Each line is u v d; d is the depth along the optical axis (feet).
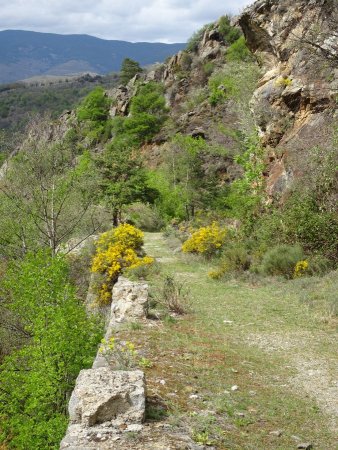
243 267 46.47
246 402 17.92
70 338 35.37
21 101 569.23
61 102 588.50
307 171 51.21
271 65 71.00
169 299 32.37
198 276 47.73
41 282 43.42
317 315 30.68
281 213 51.06
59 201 73.87
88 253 67.10
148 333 25.50
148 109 205.36
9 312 58.90
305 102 58.49
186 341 24.63
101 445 13.19
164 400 16.84
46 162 72.90
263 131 65.82
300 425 16.60
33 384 33.45
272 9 66.64
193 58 225.76
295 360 23.30
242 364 22.22
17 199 73.61
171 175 134.21
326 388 20.01
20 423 34.91
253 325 29.17
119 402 15.01
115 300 30.60
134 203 128.26
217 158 128.67
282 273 42.93
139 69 336.49
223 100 165.17
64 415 32.91
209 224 88.07
